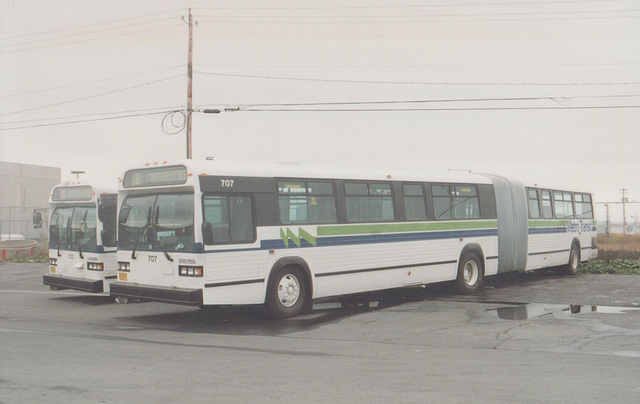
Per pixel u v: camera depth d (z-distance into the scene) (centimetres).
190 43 3128
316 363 870
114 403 647
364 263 1488
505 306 1501
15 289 2009
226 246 1227
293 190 1361
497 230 1884
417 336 1117
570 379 759
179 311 1470
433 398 670
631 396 676
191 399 664
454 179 1761
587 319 1280
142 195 1312
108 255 1545
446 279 1706
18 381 742
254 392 696
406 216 1609
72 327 1237
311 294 1373
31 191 6138
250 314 1406
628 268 2569
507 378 767
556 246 2206
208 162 1245
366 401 659
